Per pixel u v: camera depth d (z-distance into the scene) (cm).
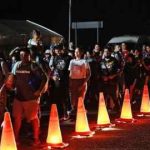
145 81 2284
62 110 1570
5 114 996
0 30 2206
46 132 1341
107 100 1816
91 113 1750
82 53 1572
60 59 1569
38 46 1249
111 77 1766
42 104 1861
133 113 1750
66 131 1358
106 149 1098
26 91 1070
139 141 1195
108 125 1423
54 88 1566
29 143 1168
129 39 3609
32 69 1080
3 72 1133
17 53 1323
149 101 1734
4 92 1119
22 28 2306
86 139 1230
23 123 1397
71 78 1551
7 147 986
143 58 2303
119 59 1819
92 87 1884
